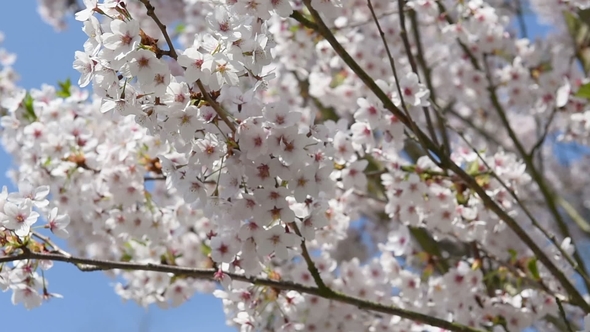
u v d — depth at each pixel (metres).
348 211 4.28
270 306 4.02
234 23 2.74
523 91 5.92
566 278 4.08
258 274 3.66
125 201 4.24
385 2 5.19
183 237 4.80
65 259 3.24
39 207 3.24
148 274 4.58
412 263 4.95
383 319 4.47
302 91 6.50
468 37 5.05
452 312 4.48
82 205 4.38
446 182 4.25
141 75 2.65
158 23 2.71
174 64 3.35
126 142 4.14
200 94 2.80
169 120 2.78
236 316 3.92
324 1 3.61
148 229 4.38
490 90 5.90
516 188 4.38
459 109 7.74
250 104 2.91
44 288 3.50
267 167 2.94
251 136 2.86
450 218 4.18
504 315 4.38
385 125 3.91
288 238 3.13
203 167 3.08
